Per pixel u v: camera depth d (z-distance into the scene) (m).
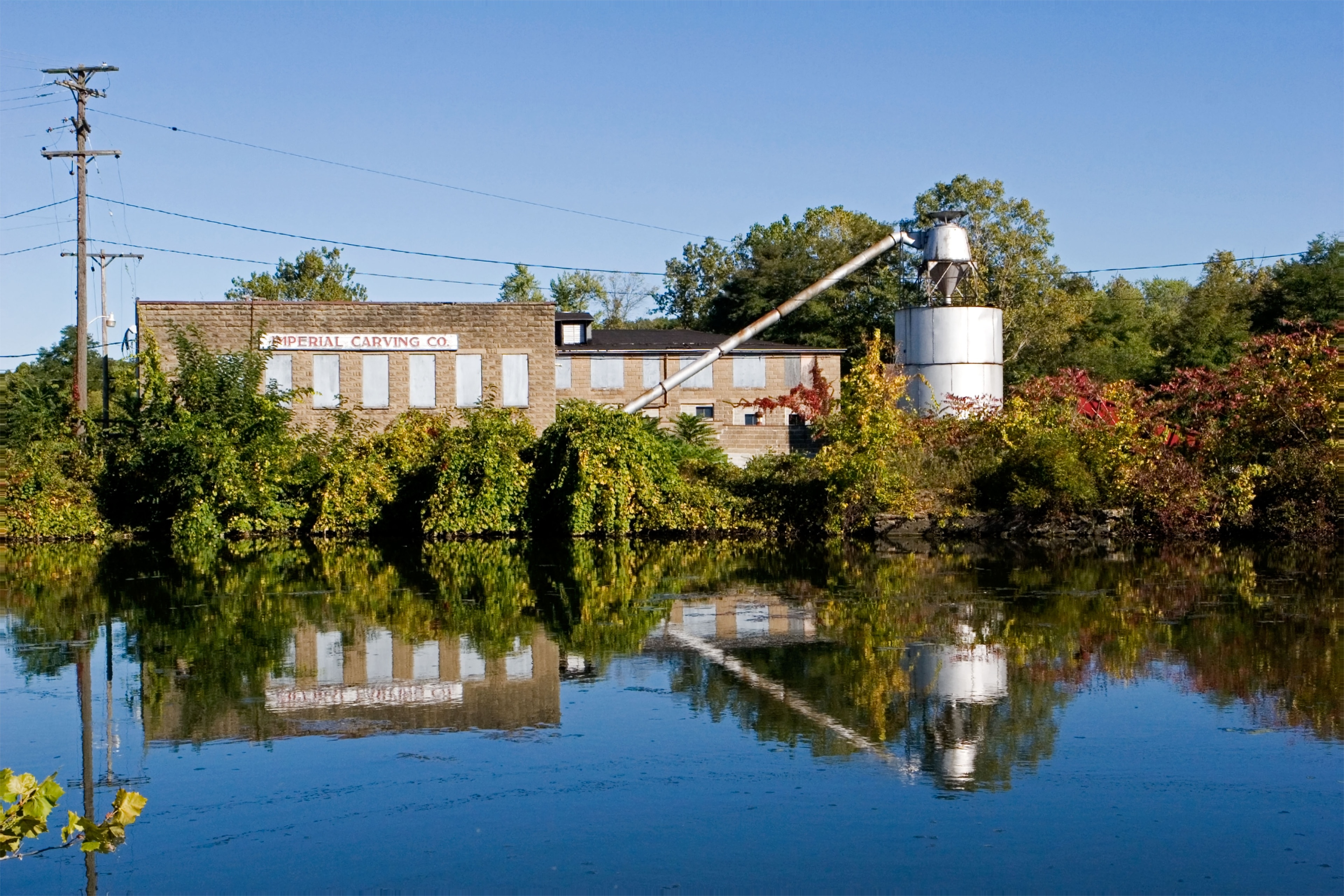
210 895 7.48
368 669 13.44
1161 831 8.29
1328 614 16.22
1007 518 28.92
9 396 54.06
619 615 17.19
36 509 31.55
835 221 80.38
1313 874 7.58
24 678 13.20
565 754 10.12
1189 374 30.00
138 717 11.47
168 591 20.50
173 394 33.31
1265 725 10.71
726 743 10.34
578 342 54.66
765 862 7.84
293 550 29.05
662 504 31.25
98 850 5.81
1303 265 59.25
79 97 35.47
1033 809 8.72
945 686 12.27
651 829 8.43
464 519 31.77
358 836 8.39
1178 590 18.70
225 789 9.37
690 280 88.62
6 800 5.15
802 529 30.45
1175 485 27.12
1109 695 11.82
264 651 14.55
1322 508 26.27
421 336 40.03
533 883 7.59
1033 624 15.78
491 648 14.62
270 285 80.31
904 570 22.06
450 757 10.08
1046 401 30.58
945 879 7.55
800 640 14.89
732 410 54.72
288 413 34.31
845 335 71.12
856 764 9.77
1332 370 26.55
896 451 30.20
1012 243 66.62
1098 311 75.31
